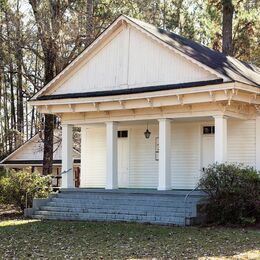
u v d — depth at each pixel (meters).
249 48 38.97
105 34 23.62
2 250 14.32
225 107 20.45
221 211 18.50
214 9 35.81
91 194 23.17
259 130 21.91
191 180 23.95
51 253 13.66
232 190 18.22
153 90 21.23
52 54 29.31
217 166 18.98
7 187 24.50
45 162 30.11
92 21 30.94
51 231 18.17
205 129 23.83
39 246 14.91
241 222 18.19
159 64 22.34
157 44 22.45
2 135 53.94
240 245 14.34
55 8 29.30
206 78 20.88
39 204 23.48
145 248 14.09
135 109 22.72
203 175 20.11
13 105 52.62
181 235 16.39
